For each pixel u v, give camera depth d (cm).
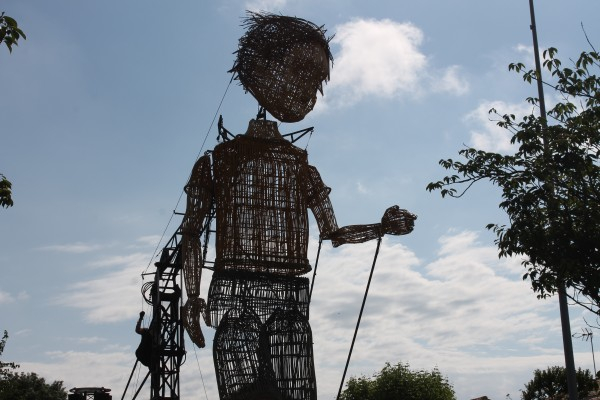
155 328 2100
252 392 1214
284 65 1341
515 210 1164
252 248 1287
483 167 1195
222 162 1318
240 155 1312
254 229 1293
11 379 4062
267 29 1359
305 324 1289
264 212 1303
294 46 1347
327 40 1403
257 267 1294
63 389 4491
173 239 2023
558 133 1167
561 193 1179
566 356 1462
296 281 1308
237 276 1278
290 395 1255
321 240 1394
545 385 3350
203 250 1406
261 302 1284
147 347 2092
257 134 1353
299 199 1332
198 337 1278
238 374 1233
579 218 1148
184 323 1287
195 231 1322
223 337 1250
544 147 1177
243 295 1274
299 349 1273
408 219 1342
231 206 1294
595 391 3098
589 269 1119
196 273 1309
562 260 1111
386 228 1341
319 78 1374
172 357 2147
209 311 1263
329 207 1396
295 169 1341
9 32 855
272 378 1234
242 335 1250
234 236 1281
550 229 1147
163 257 2102
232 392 1227
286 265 1298
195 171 1345
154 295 2134
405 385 3969
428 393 3938
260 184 1312
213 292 1268
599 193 1157
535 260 1171
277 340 1272
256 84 1345
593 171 1162
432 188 1222
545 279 1183
